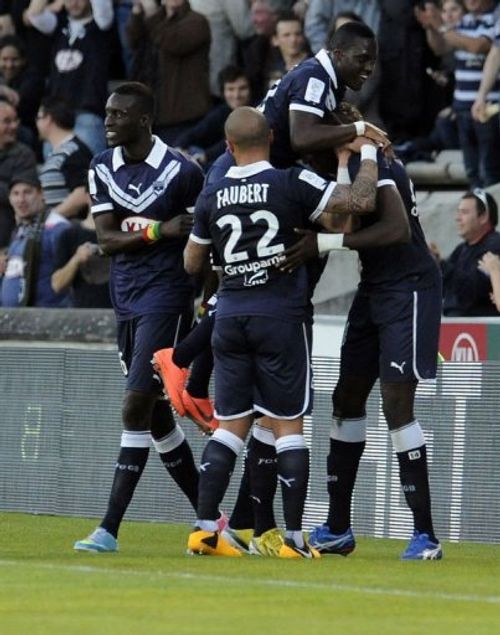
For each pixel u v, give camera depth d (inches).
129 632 690.2
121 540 1148.5
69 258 1774.1
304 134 996.6
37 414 1407.5
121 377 1352.1
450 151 1851.6
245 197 981.2
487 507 1195.3
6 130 1913.1
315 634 692.7
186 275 1072.2
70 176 1893.5
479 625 728.3
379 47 1819.6
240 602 789.2
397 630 707.4
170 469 1146.0
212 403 1183.6
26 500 1413.6
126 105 1057.5
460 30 1744.6
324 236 978.7
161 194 1067.9
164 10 1887.3
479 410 1198.9
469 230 1549.0
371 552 1093.8
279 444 1004.6
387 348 1010.7
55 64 1964.8
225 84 1827.0
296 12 1811.0
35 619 726.5
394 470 1222.9
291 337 988.6
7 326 1670.8
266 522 1048.2
